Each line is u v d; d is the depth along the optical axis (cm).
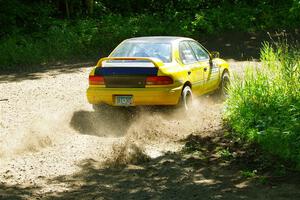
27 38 2422
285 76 981
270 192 632
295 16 2753
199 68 1128
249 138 846
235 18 2738
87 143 880
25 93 1415
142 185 672
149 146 865
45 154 817
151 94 993
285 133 804
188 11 2942
